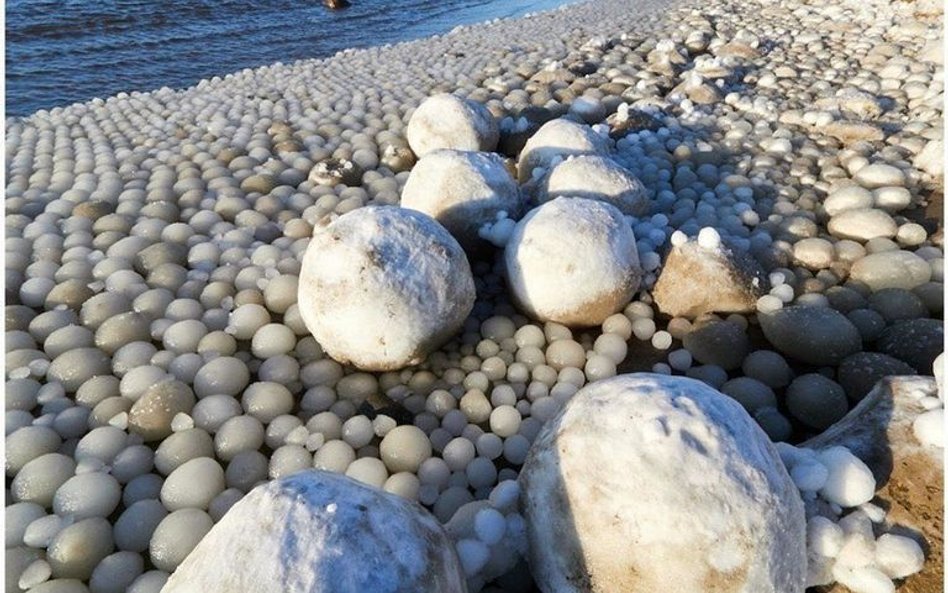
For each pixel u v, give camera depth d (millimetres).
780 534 1368
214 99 5062
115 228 3051
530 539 1558
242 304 2605
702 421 1426
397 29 9531
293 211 3318
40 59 7160
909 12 6484
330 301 2158
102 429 2027
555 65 5371
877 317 2439
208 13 9188
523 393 2301
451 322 2279
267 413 2152
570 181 2924
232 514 1335
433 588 1286
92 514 1805
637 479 1376
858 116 4281
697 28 6918
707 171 3598
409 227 2232
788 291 2580
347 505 1321
